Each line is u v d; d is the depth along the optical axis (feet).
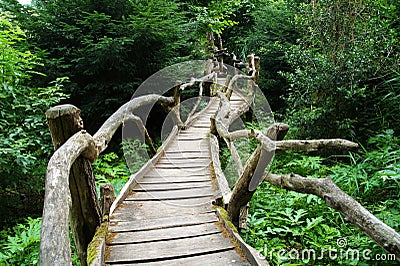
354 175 10.89
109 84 17.02
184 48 21.22
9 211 12.14
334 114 16.14
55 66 16.22
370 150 14.97
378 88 15.92
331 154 15.75
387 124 15.05
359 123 16.22
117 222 7.66
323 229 9.05
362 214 4.47
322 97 16.47
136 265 5.96
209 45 28.35
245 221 9.20
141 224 7.57
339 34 16.53
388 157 11.55
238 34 42.34
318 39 17.33
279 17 28.30
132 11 17.40
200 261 6.11
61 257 2.86
